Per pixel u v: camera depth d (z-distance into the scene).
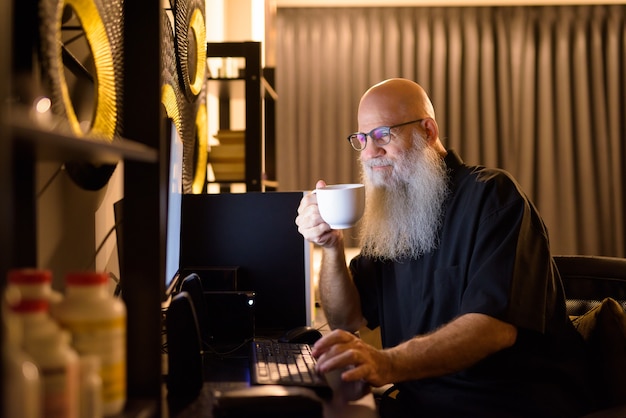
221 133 2.57
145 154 0.84
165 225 1.10
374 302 1.89
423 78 4.58
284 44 4.59
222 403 0.97
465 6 4.59
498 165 4.60
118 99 1.27
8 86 0.61
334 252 1.82
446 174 1.70
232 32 3.66
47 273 0.72
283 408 0.97
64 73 1.22
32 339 0.64
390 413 1.55
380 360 1.22
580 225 4.60
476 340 1.34
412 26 4.62
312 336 1.60
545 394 1.44
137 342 0.96
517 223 1.50
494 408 1.43
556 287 1.59
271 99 3.20
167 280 1.24
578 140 4.59
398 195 1.72
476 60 4.59
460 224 1.60
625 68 4.60
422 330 1.63
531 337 1.49
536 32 4.64
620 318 1.53
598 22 4.60
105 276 0.80
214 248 1.89
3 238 0.53
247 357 1.47
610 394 1.47
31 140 0.57
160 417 0.95
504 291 1.39
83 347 0.76
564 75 4.59
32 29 0.96
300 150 4.59
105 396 0.77
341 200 1.45
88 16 1.15
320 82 4.62
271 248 1.88
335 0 4.50
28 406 0.56
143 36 1.00
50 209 1.22
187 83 1.98
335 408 1.04
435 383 1.52
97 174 1.35
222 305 1.65
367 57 4.62
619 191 4.58
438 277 1.61
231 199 1.89
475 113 4.56
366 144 1.75
